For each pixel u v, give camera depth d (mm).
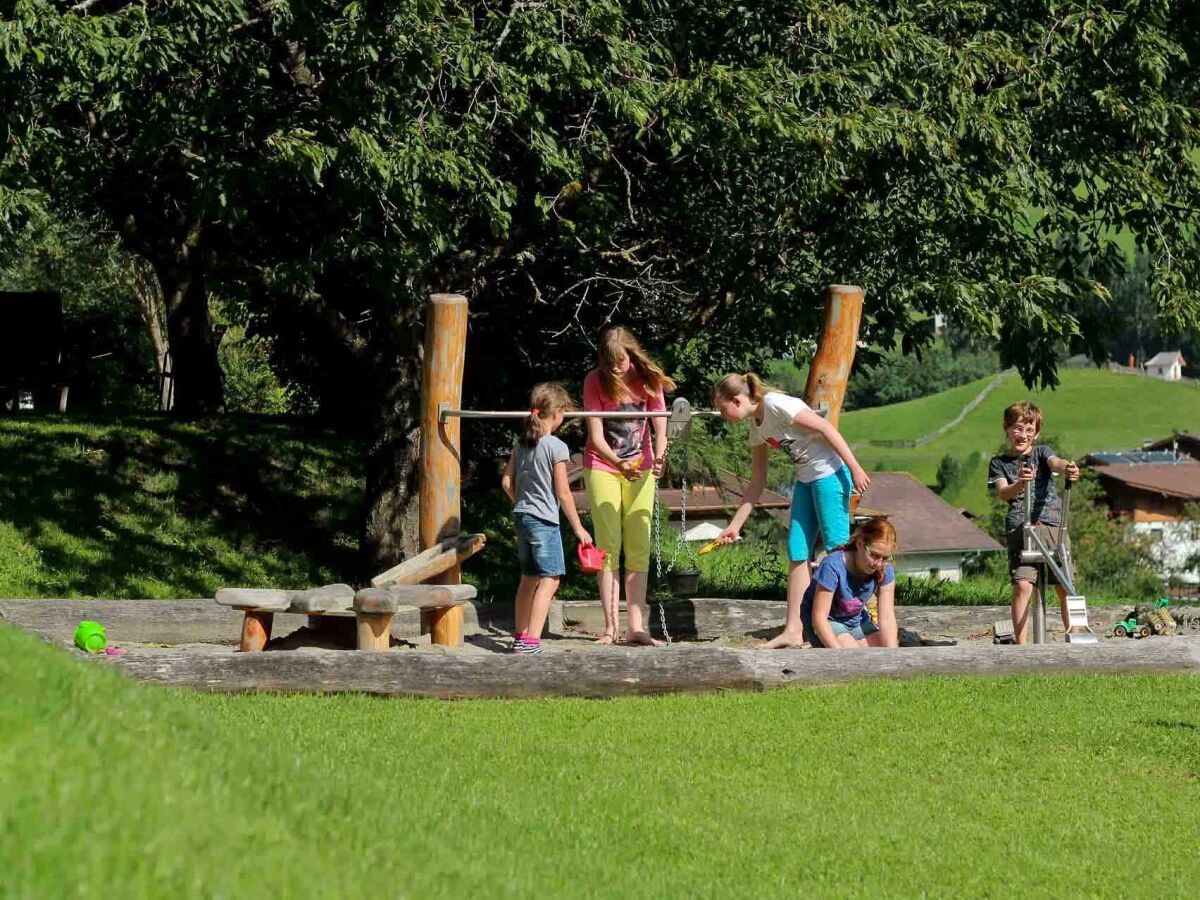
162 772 7219
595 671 14367
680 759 12078
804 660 15008
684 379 31312
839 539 16609
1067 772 12195
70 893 5645
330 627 16859
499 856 8633
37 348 48562
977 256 25016
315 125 21672
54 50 19422
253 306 36094
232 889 6109
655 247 27750
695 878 9109
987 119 23250
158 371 64625
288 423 39844
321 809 8023
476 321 29984
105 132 24062
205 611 18312
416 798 9812
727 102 22078
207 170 21531
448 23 21344
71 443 32969
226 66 22188
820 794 11281
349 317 30781
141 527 30016
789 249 25625
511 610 19406
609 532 17234
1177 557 95250
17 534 28094
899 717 13734
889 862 9742
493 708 13789
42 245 69062
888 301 23875
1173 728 13516
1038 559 17062
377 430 27203
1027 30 25938
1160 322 25734
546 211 22719
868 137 22281
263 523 31812
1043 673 15750
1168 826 10906
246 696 13906
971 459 166750
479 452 36031
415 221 21281
